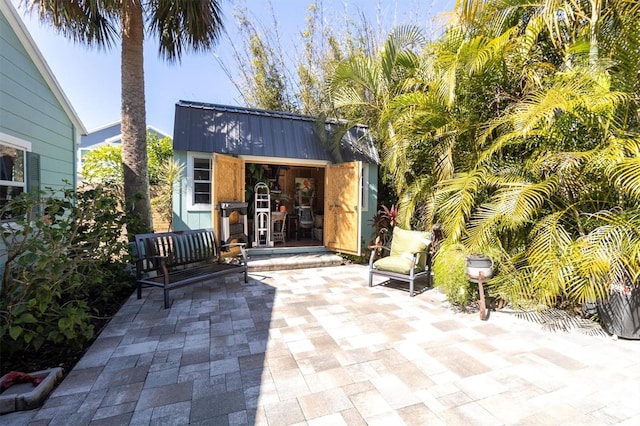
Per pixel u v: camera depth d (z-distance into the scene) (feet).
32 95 14.66
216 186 18.30
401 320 11.12
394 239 16.15
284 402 6.61
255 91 38.06
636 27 9.77
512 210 10.18
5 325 7.69
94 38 16.74
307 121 23.56
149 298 13.34
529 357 8.57
